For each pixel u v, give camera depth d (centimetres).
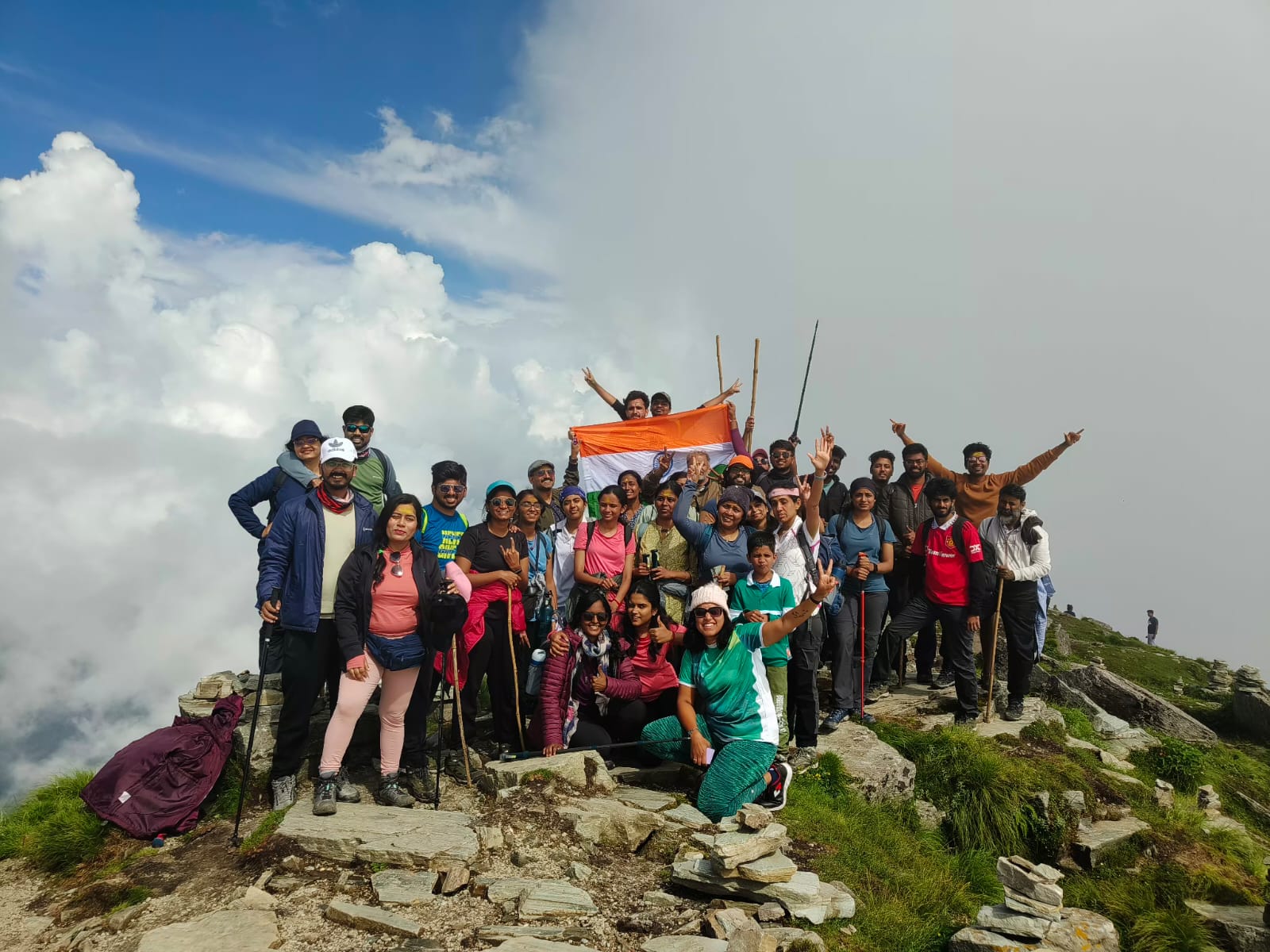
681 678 761
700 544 876
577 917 543
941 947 610
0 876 676
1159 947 791
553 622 824
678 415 1353
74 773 842
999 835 935
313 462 815
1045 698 1591
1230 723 1873
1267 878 895
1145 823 1007
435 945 506
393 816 656
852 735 1000
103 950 531
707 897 593
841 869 656
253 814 712
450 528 835
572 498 898
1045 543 1121
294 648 699
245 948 499
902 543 1175
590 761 737
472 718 822
